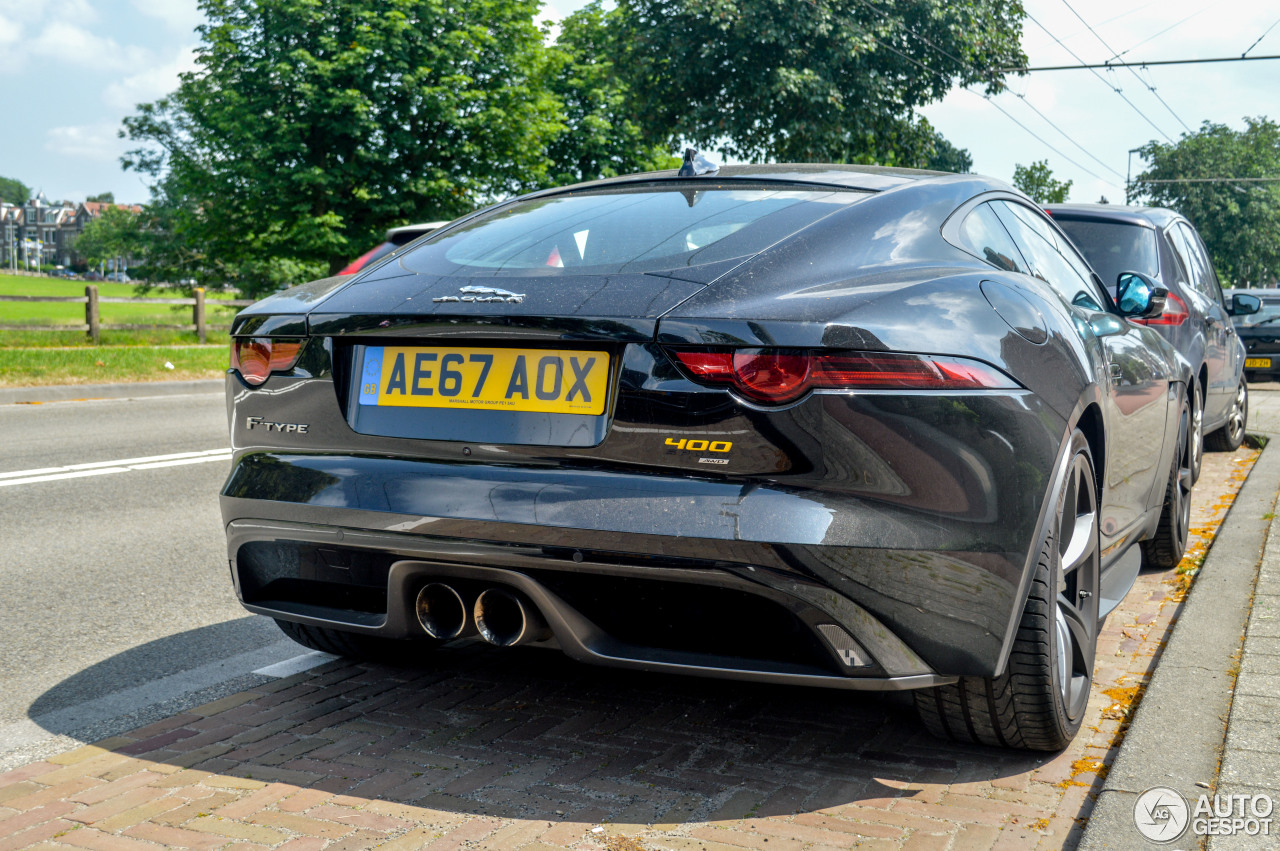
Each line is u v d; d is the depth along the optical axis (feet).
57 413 37.70
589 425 7.48
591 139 118.93
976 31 89.76
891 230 8.79
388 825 7.58
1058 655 8.46
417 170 102.17
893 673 7.36
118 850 7.22
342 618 8.61
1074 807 7.79
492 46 102.73
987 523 7.50
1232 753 8.13
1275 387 55.47
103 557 16.72
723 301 7.39
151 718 9.95
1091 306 11.80
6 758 9.02
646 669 7.53
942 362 7.34
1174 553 14.98
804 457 7.04
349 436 8.37
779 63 85.40
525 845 7.25
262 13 94.58
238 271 118.62
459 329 7.87
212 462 26.66
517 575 7.55
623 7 92.12
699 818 7.67
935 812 7.73
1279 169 251.80
